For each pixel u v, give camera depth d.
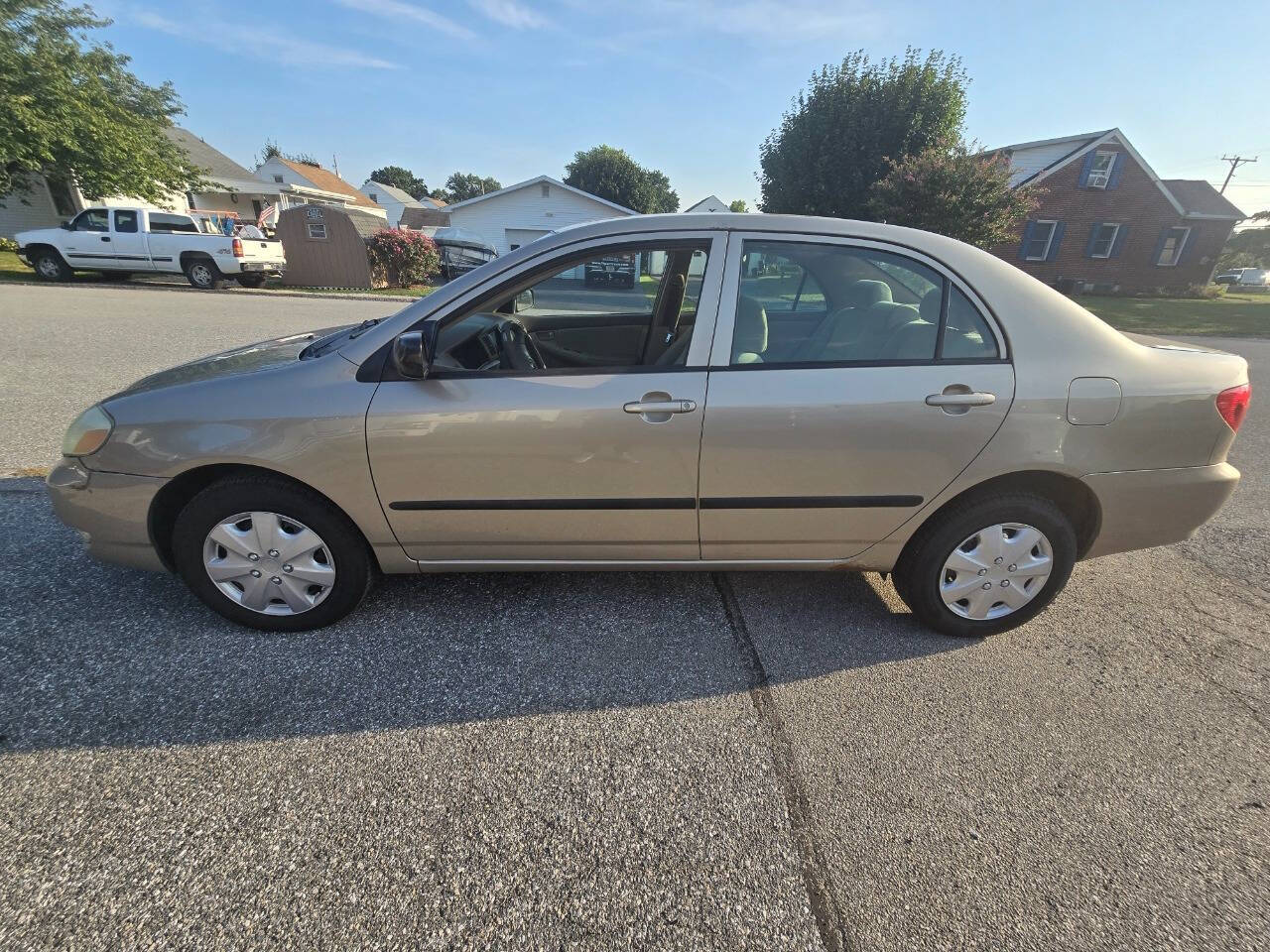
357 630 2.52
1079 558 2.55
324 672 2.27
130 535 2.33
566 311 3.26
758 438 2.20
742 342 2.23
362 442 2.19
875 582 3.01
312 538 2.36
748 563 2.51
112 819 1.68
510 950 1.40
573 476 2.24
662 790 1.83
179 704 2.09
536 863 1.60
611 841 1.67
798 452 2.22
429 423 2.17
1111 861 1.65
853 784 1.87
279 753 1.92
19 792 1.74
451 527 2.35
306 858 1.59
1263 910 1.53
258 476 2.30
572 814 1.75
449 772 1.87
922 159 16.42
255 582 2.41
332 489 2.25
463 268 22.36
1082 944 1.45
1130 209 24.72
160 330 9.01
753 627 2.63
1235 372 2.36
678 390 2.17
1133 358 2.29
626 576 2.98
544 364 2.98
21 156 15.02
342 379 2.20
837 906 1.52
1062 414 2.22
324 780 1.83
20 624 2.47
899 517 2.36
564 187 28.78
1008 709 2.20
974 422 2.21
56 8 16.58
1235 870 1.64
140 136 17.91
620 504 2.29
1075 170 23.89
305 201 36.97
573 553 2.45
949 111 17.78
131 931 1.41
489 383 2.19
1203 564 3.29
